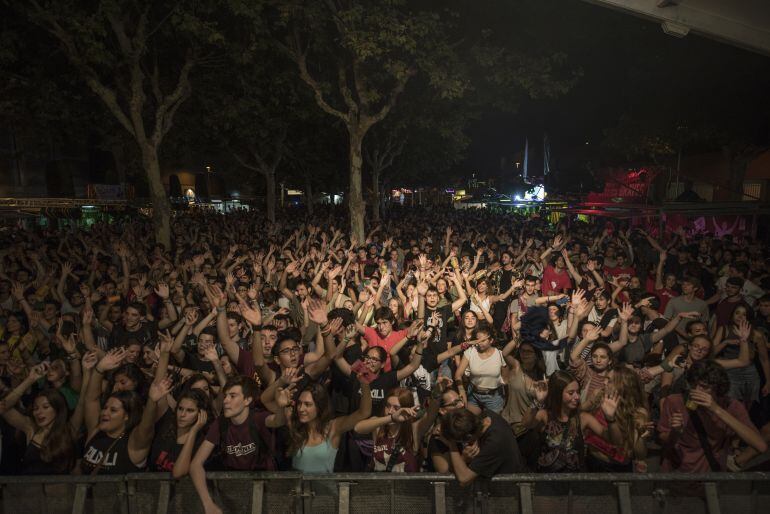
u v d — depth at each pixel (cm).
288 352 539
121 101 2092
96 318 838
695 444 462
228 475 385
